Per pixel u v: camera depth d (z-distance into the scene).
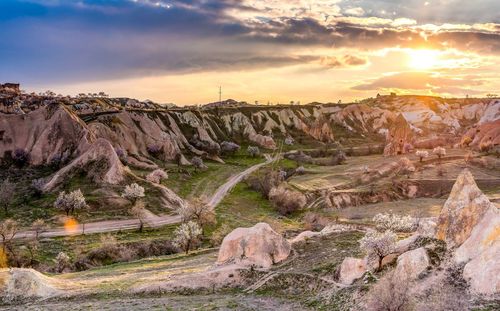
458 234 43.56
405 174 141.88
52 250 82.56
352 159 191.38
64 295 48.88
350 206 118.31
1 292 48.25
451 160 158.88
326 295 43.00
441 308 34.62
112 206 108.38
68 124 143.00
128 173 126.75
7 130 142.75
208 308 42.50
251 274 50.47
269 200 130.25
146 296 47.97
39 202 108.31
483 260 37.97
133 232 95.62
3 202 104.88
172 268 59.81
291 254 54.31
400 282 36.22
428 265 40.81
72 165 123.31
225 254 55.72
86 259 76.81
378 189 126.25
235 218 112.12
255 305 43.19
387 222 56.72
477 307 34.19
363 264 45.19
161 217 108.44
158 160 168.75
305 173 158.25
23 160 136.00
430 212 102.62
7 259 75.62
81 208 105.06
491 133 182.50
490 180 128.12
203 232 98.12
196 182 148.38
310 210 117.44
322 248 54.72
